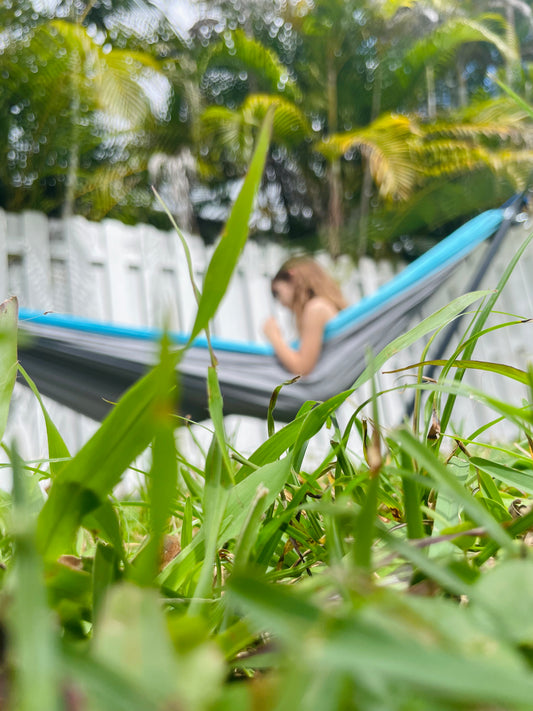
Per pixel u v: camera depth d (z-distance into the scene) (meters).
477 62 9.55
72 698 0.13
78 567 0.31
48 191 8.09
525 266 5.43
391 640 0.13
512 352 5.33
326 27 8.17
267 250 5.02
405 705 0.14
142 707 0.13
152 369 0.24
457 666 0.12
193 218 6.94
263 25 8.84
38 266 3.98
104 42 7.41
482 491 0.48
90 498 0.26
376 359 0.48
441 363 0.47
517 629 0.17
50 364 2.39
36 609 0.14
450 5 8.12
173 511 0.50
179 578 0.34
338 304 3.66
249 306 4.80
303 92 8.66
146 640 0.15
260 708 0.14
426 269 3.04
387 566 0.30
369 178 8.13
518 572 0.19
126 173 7.55
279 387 0.51
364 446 0.50
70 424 3.61
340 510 0.25
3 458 3.15
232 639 0.24
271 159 8.61
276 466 0.39
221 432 0.33
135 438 0.26
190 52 7.84
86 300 4.11
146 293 4.31
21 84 6.67
